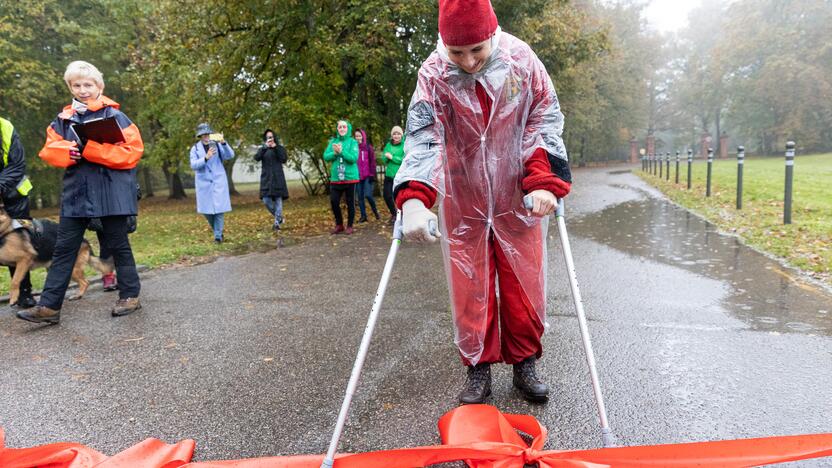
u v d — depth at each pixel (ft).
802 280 15.34
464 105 7.44
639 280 16.17
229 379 10.10
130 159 13.56
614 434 7.62
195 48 41.27
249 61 42.45
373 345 11.59
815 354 10.11
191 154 27.04
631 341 11.16
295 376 10.12
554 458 6.44
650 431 7.66
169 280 19.24
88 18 61.82
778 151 127.95
